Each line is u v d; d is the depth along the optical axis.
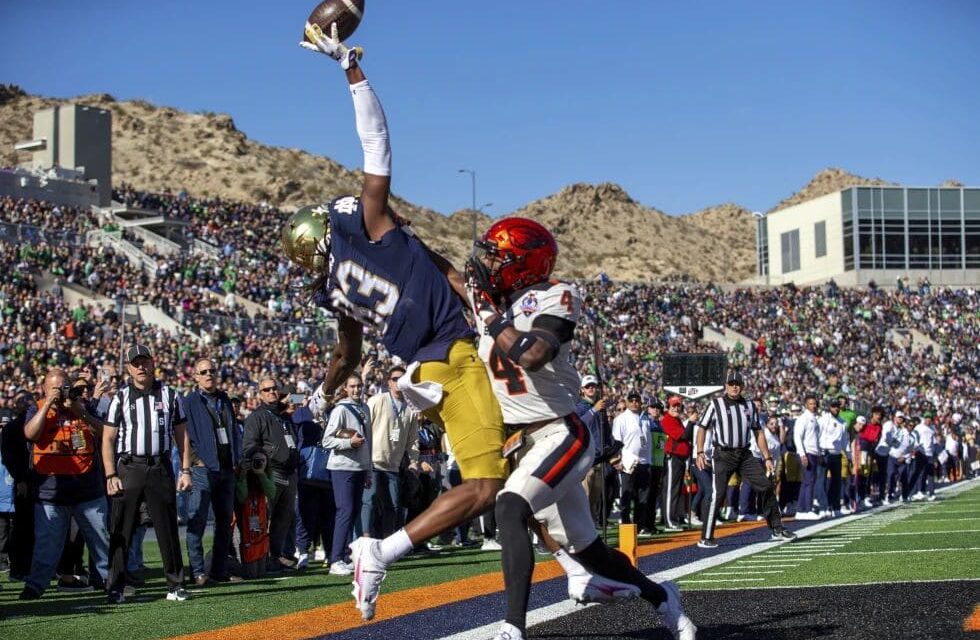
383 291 4.66
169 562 8.01
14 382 18.56
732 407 10.95
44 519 8.24
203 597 8.13
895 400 40.47
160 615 7.12
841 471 16.77
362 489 9.75
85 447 8.36
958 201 65.50
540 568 9.08
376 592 4.59
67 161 50.44
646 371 36.47
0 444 9.50
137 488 7.94
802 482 16.06
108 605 7.80
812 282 68.81
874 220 65.31
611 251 129.25
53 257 33.03
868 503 19.08
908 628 5.15
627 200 142.25
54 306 28.00
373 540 4.59
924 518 14.66
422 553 11.57
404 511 11.65
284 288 38.28
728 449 10.93
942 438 28.94
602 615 6.09
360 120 4.62
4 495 10.56
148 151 98.06
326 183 104.88
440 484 12.60
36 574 8.22
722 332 49.19
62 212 41.25
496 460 4.64
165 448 8.03
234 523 9.67
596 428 11.05
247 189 94.12
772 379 41.47
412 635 5.75
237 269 38.72
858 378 45.16
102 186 50.75
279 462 9.90
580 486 4.90
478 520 13.36
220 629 6.34
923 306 57.97
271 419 9.94
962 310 58.41
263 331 31.39
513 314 4.68
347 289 4.73
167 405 8.11
